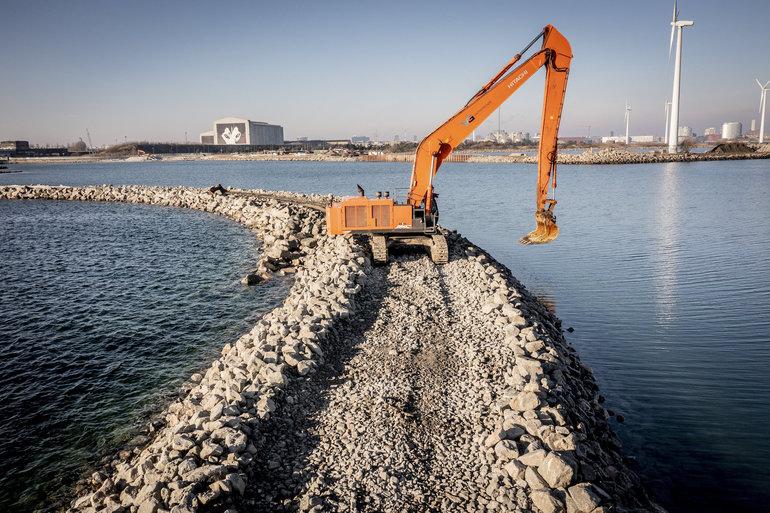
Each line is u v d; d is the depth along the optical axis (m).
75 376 16.83
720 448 12.78
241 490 9.48
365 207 24.06
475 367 14.41
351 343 16.33
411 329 17.06
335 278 21.11
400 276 22.39
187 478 9.51
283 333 15.98
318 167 175.75
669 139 159.00
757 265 30.20
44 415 14.50
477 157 182.62
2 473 12.06
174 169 169.00
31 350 18.81
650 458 12.45
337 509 9.31
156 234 41.84
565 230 43.38
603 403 15.08
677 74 150.62
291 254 31.69
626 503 10.11
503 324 17.05
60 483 11.73
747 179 88.94
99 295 25.31
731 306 23.27
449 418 12.15
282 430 11.62
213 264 31.62
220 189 62.97
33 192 69.25
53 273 29.56
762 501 10.88
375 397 13.03
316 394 13.26
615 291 26.08
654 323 21.52
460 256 25.44
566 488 9.62
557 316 22.64
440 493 9.77
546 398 12.45
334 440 11.32
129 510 9.48
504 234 42.72
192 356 18.33
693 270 29.69
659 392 15.72
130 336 20.08
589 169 123.75
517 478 9.87
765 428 13.59
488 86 22.77
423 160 23.91
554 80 21.45
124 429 13.80
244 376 13.63
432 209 24.72
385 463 10.52
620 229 43.28
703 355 18.27
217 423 11.14
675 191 71.81
